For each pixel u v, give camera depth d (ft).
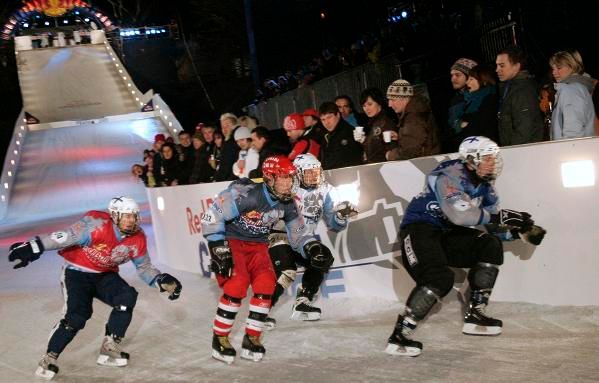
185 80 141.79
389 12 52.24
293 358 14.75
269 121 78.59
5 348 18.15
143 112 101.19
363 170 18.53
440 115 40.96
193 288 23.27
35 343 18.38
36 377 15.43
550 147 15.28
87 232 15.23
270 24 100.68
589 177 14.80
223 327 15.02
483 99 18.57
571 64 17.13
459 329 15.08
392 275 18.29
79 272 15.72
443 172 14.15
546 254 15.52
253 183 15.02
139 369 15.30
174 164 38.37
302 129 22.56
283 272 17.17
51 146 88.84
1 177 70.18
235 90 128.47
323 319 17.69
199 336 17.42
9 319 21.20
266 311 15.03
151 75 146.10
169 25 137.18
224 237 14.71
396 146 20.20
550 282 15.51
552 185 15.33
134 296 15.71
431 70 42.98
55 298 23.44
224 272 14.40
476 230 14.71
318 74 63.93
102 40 131.75
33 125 98.78
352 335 15.79
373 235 18.54
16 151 82.69
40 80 117.50
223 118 27.07
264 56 103.19
